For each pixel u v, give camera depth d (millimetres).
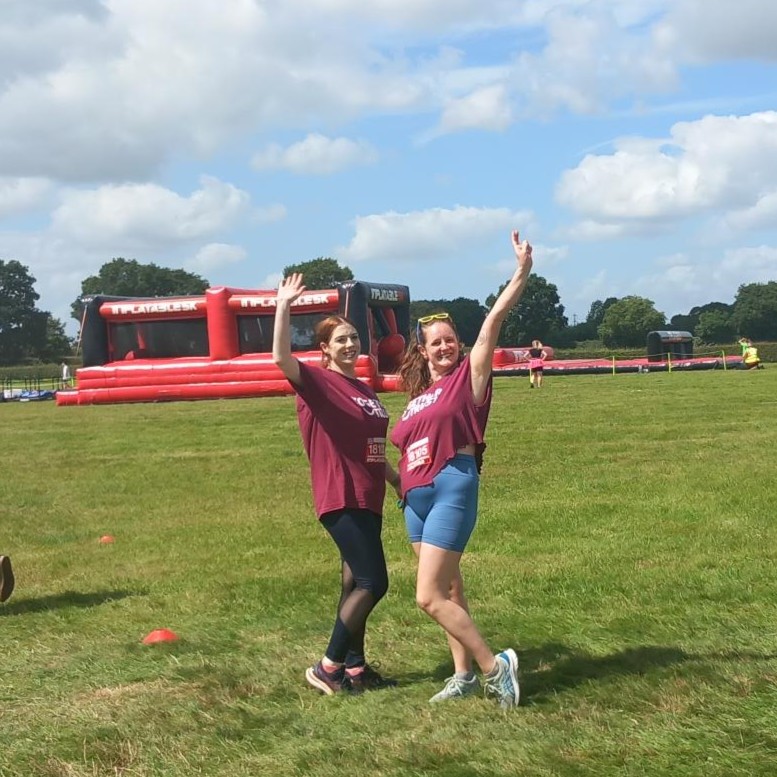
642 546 7703
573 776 3781
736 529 8133
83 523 10242
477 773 3848
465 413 4625
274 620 6285
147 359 30906
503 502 9992
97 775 4047
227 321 29797
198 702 4820
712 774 3717
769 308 94812
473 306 95812
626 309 95312
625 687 4672
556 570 7051
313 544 8562
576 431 16109
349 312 28781
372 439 4898
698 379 32594
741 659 4984
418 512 4684
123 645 5848
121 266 124250
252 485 12227
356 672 4977
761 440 14102
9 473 14219
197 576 7547
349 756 4090
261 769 4039
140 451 16328
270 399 28188
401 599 6535
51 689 5141
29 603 6984
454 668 5180
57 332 123375
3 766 4164
